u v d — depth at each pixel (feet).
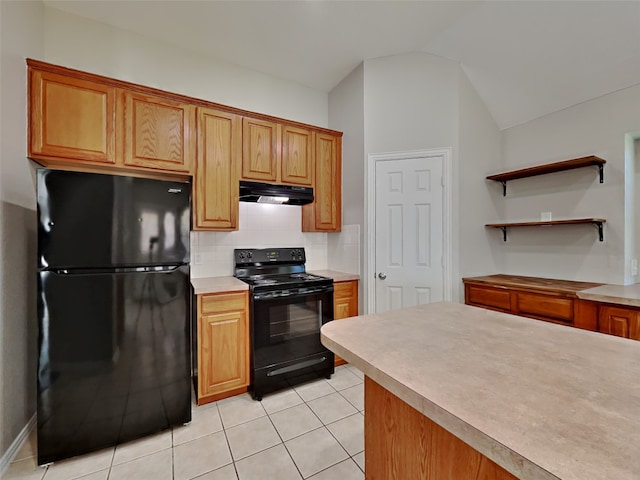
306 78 10.09
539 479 1.48
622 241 7.15
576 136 7.90
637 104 6.88
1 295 5.07
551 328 3.66
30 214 6.02
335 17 7.35
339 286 8.93
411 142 8.73
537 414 1.89
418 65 8.70
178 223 6.07
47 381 5.08
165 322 5.94
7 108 5.32
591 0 5.95
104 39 7.54
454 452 2.56
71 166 6.68
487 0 6.80
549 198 8.54
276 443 5.65
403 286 8.84
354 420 6.38
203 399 6.97
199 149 7.63
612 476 1.40
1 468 4.94
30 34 6.23
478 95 8.96
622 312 5.66
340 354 3.08
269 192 8.54
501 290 7.68
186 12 7.15
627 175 7.14
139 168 6.90
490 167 9.32
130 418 5.64
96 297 5.38
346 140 9.94
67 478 4.85
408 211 8.80
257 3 6.90
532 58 7.45
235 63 9.23
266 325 7.49
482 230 8.99
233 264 9.18
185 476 4.88
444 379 2.36
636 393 2.13
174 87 8.36
